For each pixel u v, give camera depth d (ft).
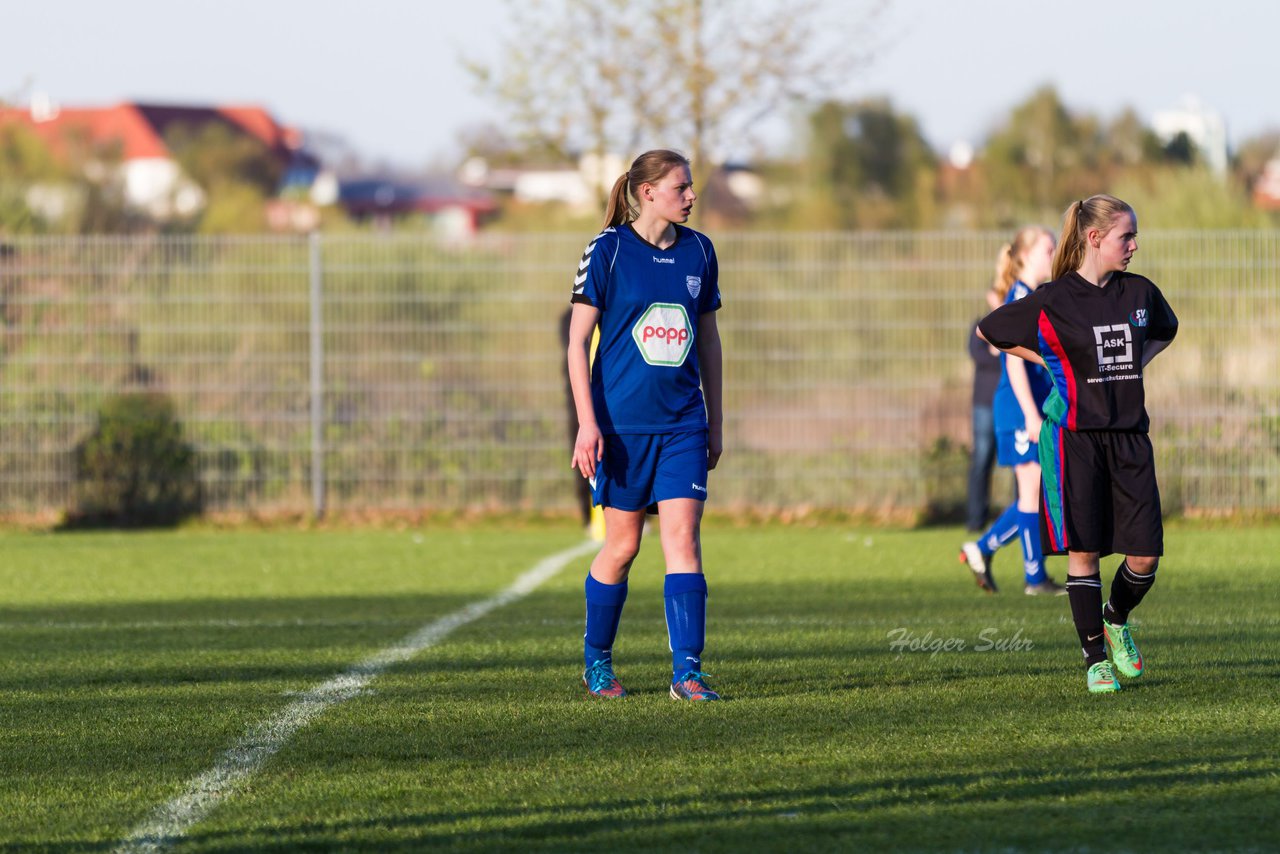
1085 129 485.15
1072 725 56.49
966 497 160.56
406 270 165.48
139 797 48.29
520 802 46.50
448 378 165.07
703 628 64.64
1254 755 50.80
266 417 165.68
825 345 162.30
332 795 47.98
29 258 166.09
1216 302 158.92
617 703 63.21
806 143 510.17
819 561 127.75
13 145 380.99
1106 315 63.05
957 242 160.97
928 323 161.48
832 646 79.51
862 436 162.09
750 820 43.93
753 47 204.74
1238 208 189.47
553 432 164.55
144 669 75.31
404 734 57.41
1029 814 43.96
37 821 45.52
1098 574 64.95
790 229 416.05
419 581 117.08
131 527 165.68
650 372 63.31
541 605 101.60
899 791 46.85
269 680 71.36
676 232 64.85
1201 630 83.56
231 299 165.78
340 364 165.68
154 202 446.60
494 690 67.36
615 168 227.81
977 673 69.56
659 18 204.54
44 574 123.85
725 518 162.71
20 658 79.61
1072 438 63.77
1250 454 158.20
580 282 63.10
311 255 165.58
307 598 107.34
